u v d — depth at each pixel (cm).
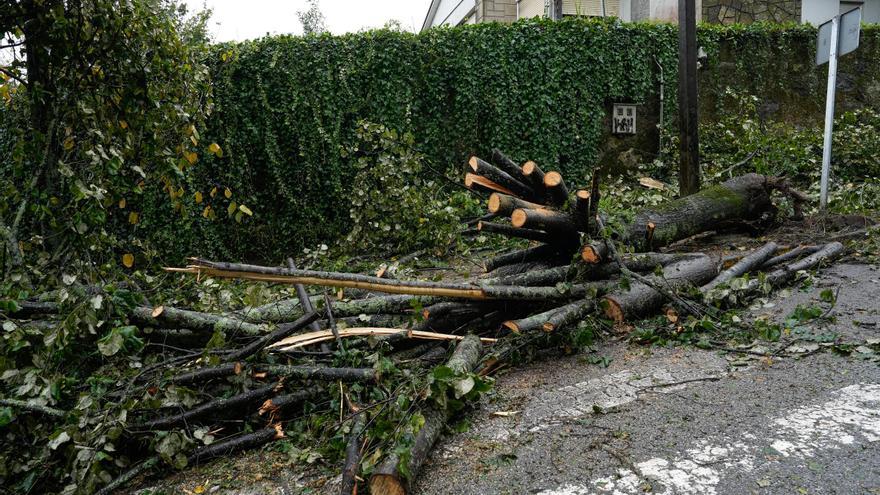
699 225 566
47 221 434
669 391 294
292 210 815
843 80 1031
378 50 829
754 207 608
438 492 226
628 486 217
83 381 314
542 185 418
